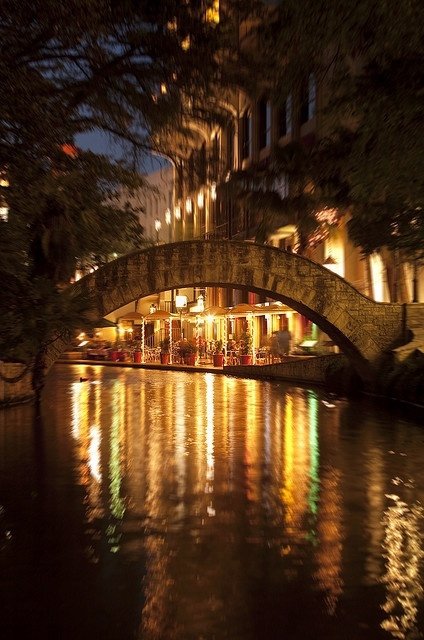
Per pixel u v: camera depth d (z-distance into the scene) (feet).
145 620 17.03
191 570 20.44
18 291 33.81
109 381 100.94
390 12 27.91
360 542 23.12
